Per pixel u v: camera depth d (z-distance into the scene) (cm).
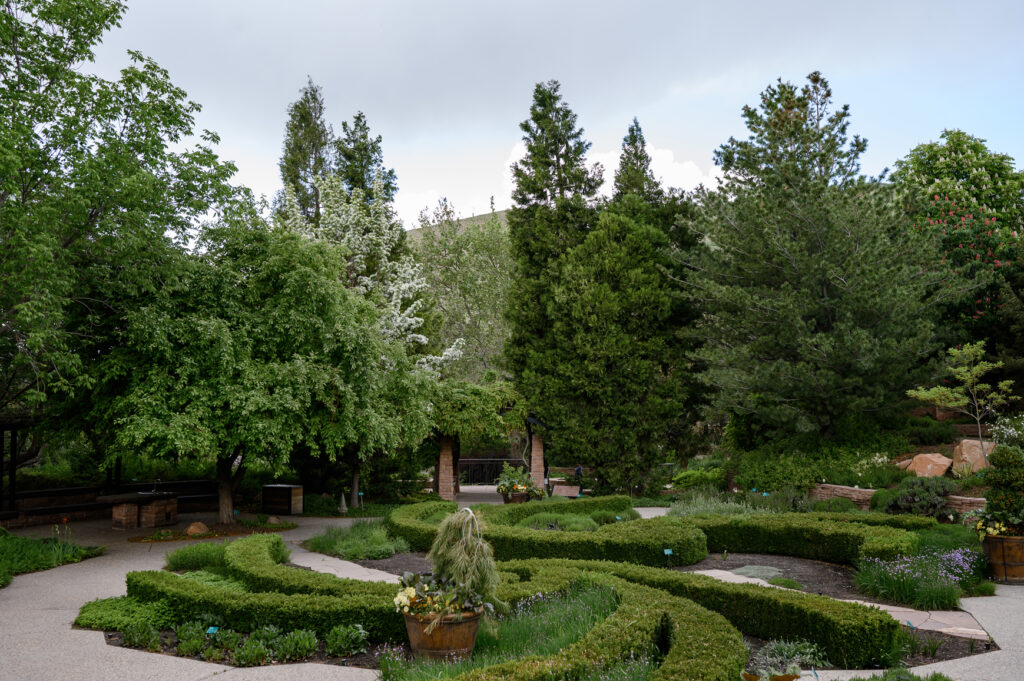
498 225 3744
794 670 477
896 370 1783
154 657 655
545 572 880
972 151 2680
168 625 755
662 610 667
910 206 2033
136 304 1343
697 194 2200
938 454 1659
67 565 1175
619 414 2358
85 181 1201
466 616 613
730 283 2181
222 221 1521
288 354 1499
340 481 2147
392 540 1347
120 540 1480
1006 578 984
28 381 1403
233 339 1394
